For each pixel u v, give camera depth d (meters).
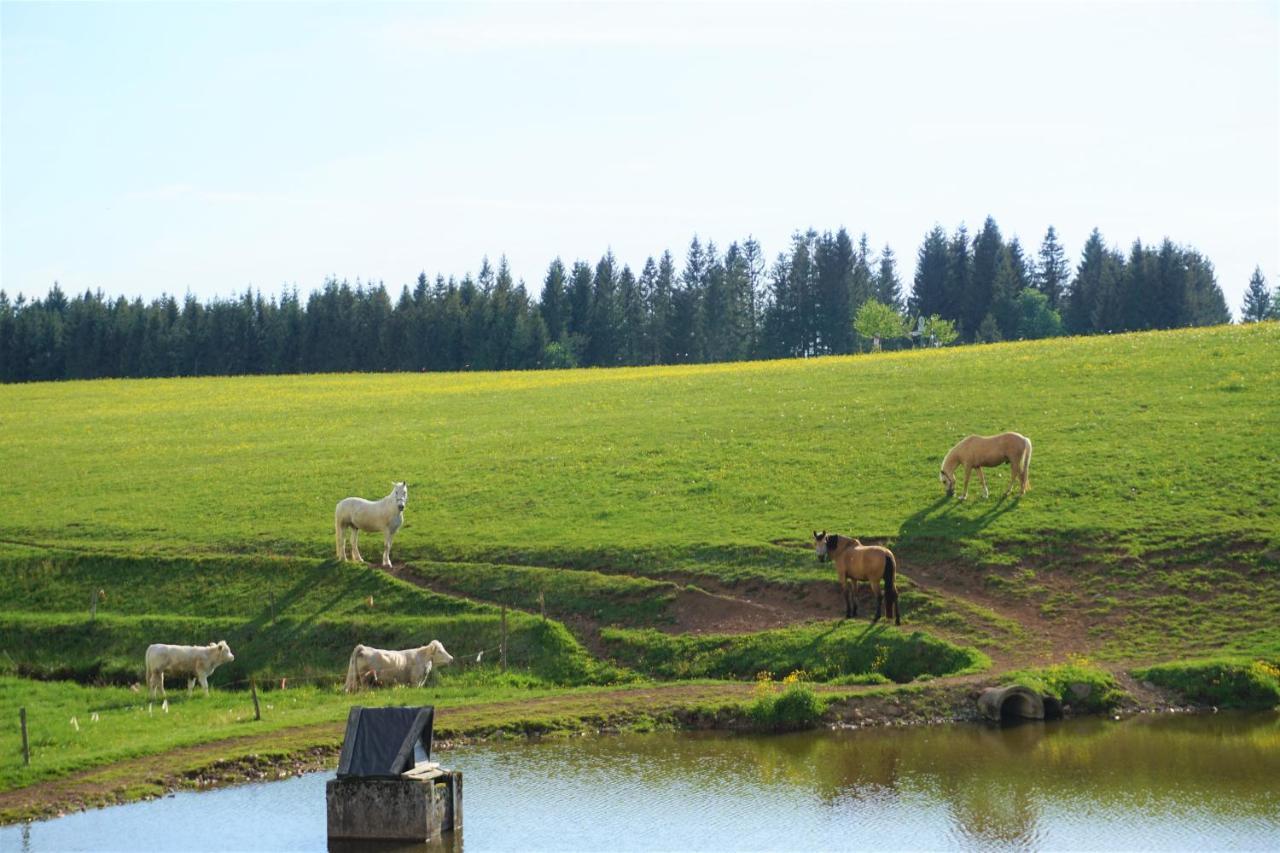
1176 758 26.03
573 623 37.62
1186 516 39.53
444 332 172.88
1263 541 37.25
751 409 61.78
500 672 35.47
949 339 157.50
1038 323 169.75
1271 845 20.84
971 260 185.12
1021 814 22.77
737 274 188.88
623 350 182.75
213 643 36.19
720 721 30.09
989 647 33.62
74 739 28.88
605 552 41.47
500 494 49.66
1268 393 52.88
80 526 49.38
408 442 61.69
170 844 21.86
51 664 39.09
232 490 53.75
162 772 25.84
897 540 40.25
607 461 53.12
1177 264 169.25
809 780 25.17
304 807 23.97
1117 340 74.38
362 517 42.50
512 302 178.88
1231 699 30.34
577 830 22.39
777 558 39.47
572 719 30.06
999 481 45.38
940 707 30.03
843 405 60.16
